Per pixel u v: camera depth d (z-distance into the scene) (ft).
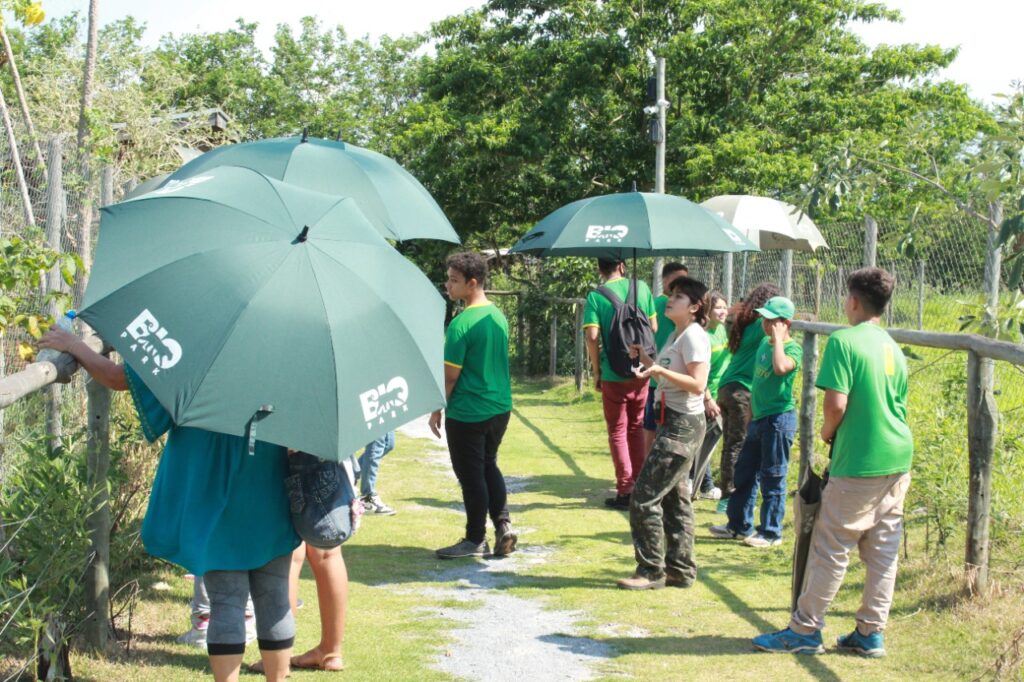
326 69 140.77
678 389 20.36
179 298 10.96
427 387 11.53
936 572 19.83
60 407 18.22
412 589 20.81
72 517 13.82
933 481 20.79
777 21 74.43
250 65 131.44
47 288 22.66
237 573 12.37
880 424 16.17
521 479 33.94
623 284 29.14
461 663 16.35
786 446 24.70
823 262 34.09
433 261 85.10
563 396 55.77
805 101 74.69
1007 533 20.71
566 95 74.84
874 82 78.13
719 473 33.35
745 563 23.00
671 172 73.05
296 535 12.71
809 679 15.70
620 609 19.42
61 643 13.55
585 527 26.84
